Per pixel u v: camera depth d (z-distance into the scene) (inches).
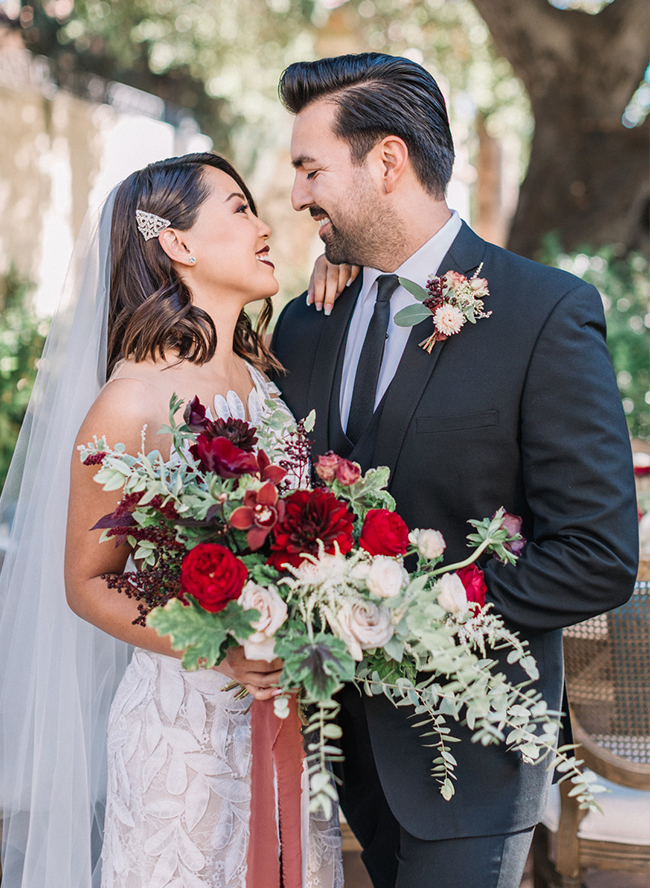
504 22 221.3
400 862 59.9
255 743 55.7
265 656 48.4
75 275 67.4
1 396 139.3
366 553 49.9
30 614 65.7
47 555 63.6
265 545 51.2
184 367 62.6
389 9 331.9
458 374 61.1
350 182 64.2
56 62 303.3
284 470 48.9
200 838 58.9
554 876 78.0
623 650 72.6
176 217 63.5
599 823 74.7
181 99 369.4
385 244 66.1
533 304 60.2
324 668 45.4
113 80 332.2
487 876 57.2
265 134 412.5
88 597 57.5
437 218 66.4
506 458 60.2
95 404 58.7
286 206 418.9
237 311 66.7
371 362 66.2
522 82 233.3
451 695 48.7
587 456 56.8
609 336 173.5
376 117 62.7
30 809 65.7
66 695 63.9
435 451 60.8
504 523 54.7
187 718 59.1
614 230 228.5
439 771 58.7
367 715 60.7
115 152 327.3
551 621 57.2
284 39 355.6
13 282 245.1
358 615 47.1
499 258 64.7
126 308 64.1
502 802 58.5
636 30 212.1
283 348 76.2
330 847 66.3
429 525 61.7
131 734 59.9
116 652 70.5
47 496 64.6
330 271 73.9
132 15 327.6
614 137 226.8
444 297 61.1
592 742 74.5
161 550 52.5
